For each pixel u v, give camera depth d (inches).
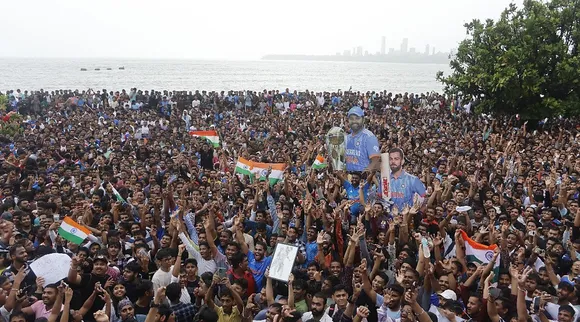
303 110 1646.2
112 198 629.9
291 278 362.6
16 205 583.5
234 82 5206.7
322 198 629.9
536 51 1350.9
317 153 960.3
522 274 347.6
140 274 402.0
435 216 525.0
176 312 361.4
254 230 548.1
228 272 429.4
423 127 1291.8
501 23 1405.0
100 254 417.4
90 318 358.9
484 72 1398.9
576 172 789.2
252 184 687.7
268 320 337.1
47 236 477.7
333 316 345.7
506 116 1451.8
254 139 1184.2
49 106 1701.5
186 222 517.0
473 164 792.9
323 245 442.6
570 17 1354.6
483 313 355.3
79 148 987.3
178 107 1734.7
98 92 1915.6
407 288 345.4
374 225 509.0
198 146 1043.3
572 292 361.4
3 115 1418.6
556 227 514.9
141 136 1258.0
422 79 6963.6
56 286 345.7
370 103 1748.3
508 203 603.2
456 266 415.8
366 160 726.5
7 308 341.7
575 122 1435.8
